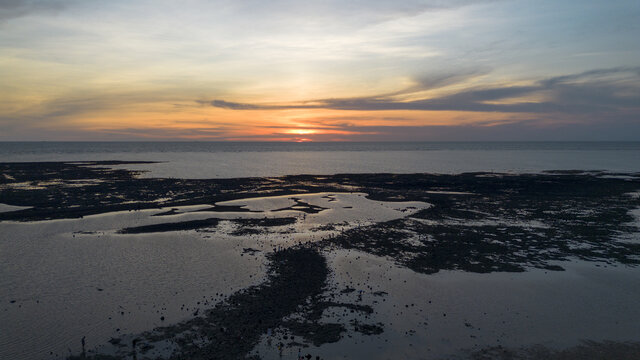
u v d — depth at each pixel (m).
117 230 35.81
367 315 20.25
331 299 22.00
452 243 32.78
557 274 25.94
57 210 44.16
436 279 25.09
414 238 34.25
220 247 31.09
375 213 44.56
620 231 36.28
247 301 21.56
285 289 23.23
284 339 17.86
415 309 21.02
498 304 21.67
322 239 33.75
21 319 19.14
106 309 20.38
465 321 19.81
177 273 25.47
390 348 17.33
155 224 38.28
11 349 16.62
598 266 27.38
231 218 41.41
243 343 17.44
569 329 19.06
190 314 20.00
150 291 22.64
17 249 29.86
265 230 36.66
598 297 22.52
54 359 16.06
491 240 33.66
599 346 17.53
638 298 22.33
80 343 17.25
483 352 17.11
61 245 31.00
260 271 26.06
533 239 33.94
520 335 18.53
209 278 24.72
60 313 19.84
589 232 36.00
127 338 17.72
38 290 22.50
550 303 21.80
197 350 16.84
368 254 29.84
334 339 17.91
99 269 25.97
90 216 41.28
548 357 16.72
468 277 25.44
